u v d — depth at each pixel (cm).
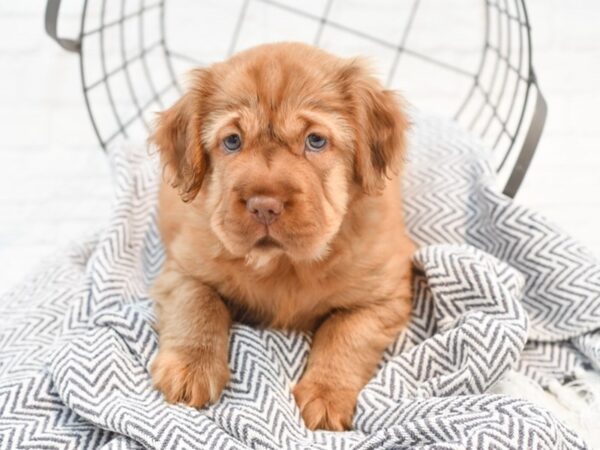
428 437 32
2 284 73
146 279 53
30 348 43
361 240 43
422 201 54
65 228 73
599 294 44
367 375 42
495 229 49
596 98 74
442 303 43
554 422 32
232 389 38
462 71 69
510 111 56
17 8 67
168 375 38
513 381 41
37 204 72
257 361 39
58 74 70
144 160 60
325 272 43
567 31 72
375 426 36
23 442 35
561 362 44
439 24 72
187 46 71
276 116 39
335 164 41
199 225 44
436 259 44
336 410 38
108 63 70
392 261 45
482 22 71
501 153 74
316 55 43
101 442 36
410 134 55
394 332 44
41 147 71
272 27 72
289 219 37
